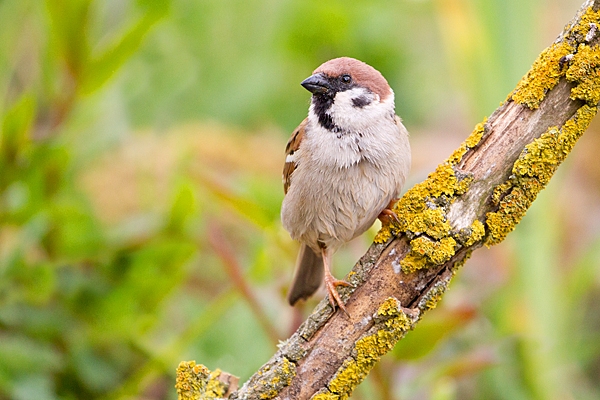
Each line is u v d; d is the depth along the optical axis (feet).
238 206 27.17
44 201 27.35
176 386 19.92
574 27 18.94
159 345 28.81
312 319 19.44
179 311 33.30
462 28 28.55
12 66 29.48
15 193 27.86
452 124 42.45
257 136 39.04
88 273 28.81
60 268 28.45
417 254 19.22
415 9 41.14
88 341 27.73
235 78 39.01
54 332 27.27
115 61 27.89
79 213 28.22
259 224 27.40
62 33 27.25
